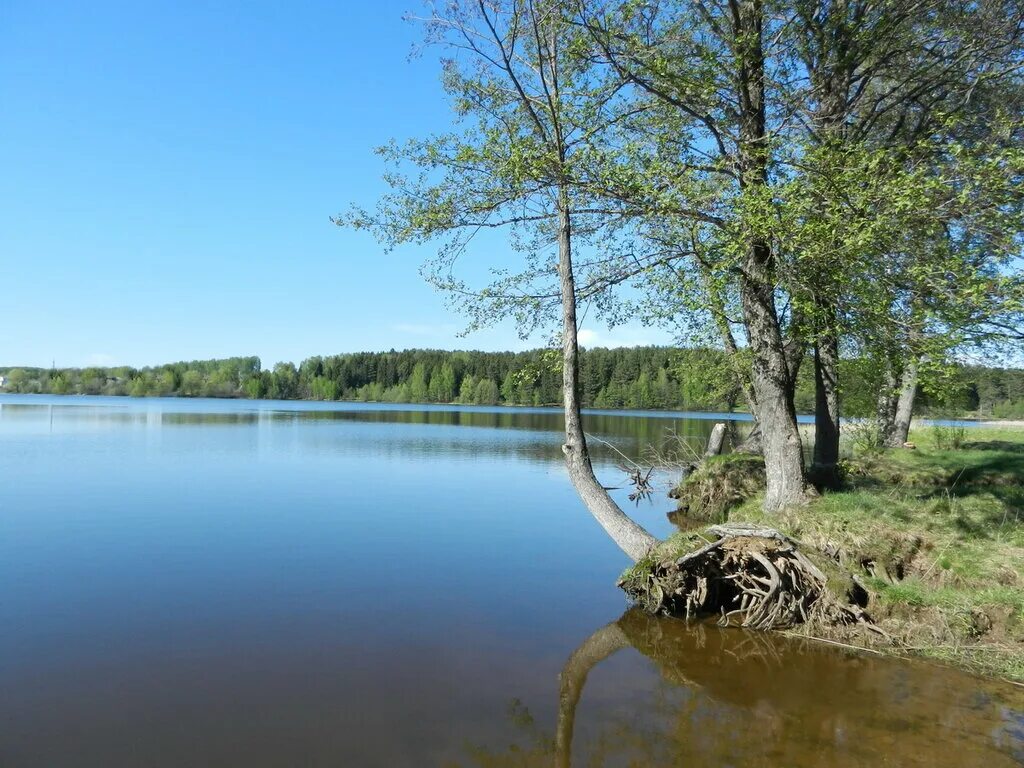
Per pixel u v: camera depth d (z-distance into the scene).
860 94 11.30
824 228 8.20
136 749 5.70
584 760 5.60
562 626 8.89
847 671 7.41
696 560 9.20
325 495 19.05
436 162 10.45
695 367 18.56
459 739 5.95
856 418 18.28
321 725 6.14
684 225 9.33
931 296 8.91
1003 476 13.20
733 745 5.84
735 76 9.98
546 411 90.88
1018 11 10.09
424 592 10.22
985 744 5.82
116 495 18.70
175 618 8.99
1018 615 7.61
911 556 9.05
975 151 9.16
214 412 75.31
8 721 6.19
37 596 9.88
